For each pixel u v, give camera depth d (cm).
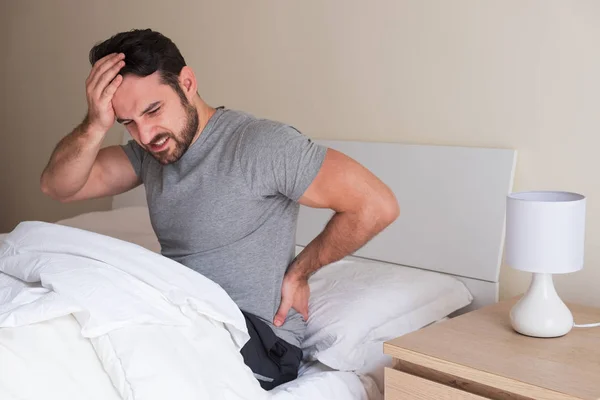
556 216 157
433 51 235
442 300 212
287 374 175
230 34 297
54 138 396
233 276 169
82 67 372
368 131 256
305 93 273
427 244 235
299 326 183
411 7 239
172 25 322
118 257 153
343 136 263
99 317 139
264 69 286
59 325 142
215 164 166
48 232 162
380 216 164
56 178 179
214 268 169
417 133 243
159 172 178
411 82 242
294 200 165
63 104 387
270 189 164
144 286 150
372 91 253
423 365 160
